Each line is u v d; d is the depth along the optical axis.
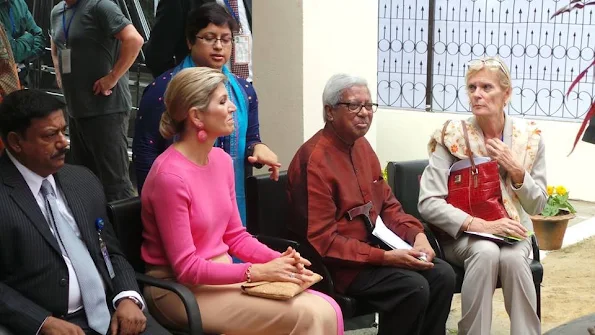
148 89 3.92
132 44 4.81
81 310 3.07
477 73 4.05
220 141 3.98
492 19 7.41
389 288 3.75
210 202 3.39
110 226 3.27
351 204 3.86
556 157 7.44
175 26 4.41
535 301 4.02
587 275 5.71
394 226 4.07
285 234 4.07
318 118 5.03
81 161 5.25
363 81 3.85
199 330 3.13
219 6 3.95
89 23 4.89
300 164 3.84
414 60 7.74
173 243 3.25
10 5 5.08
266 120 5.11
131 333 3.05
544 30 7.26
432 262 3.89
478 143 4.09
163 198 3.25
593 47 7.11
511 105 7.51
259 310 3.25
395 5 7.71
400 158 7.90
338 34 5.05
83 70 4.95
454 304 5.17
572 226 6.81
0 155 3.15
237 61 4.95
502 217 4.03
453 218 4.00
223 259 3.43
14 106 2.94
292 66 4.93
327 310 3.26
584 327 2.89
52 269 2.98
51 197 3.07
